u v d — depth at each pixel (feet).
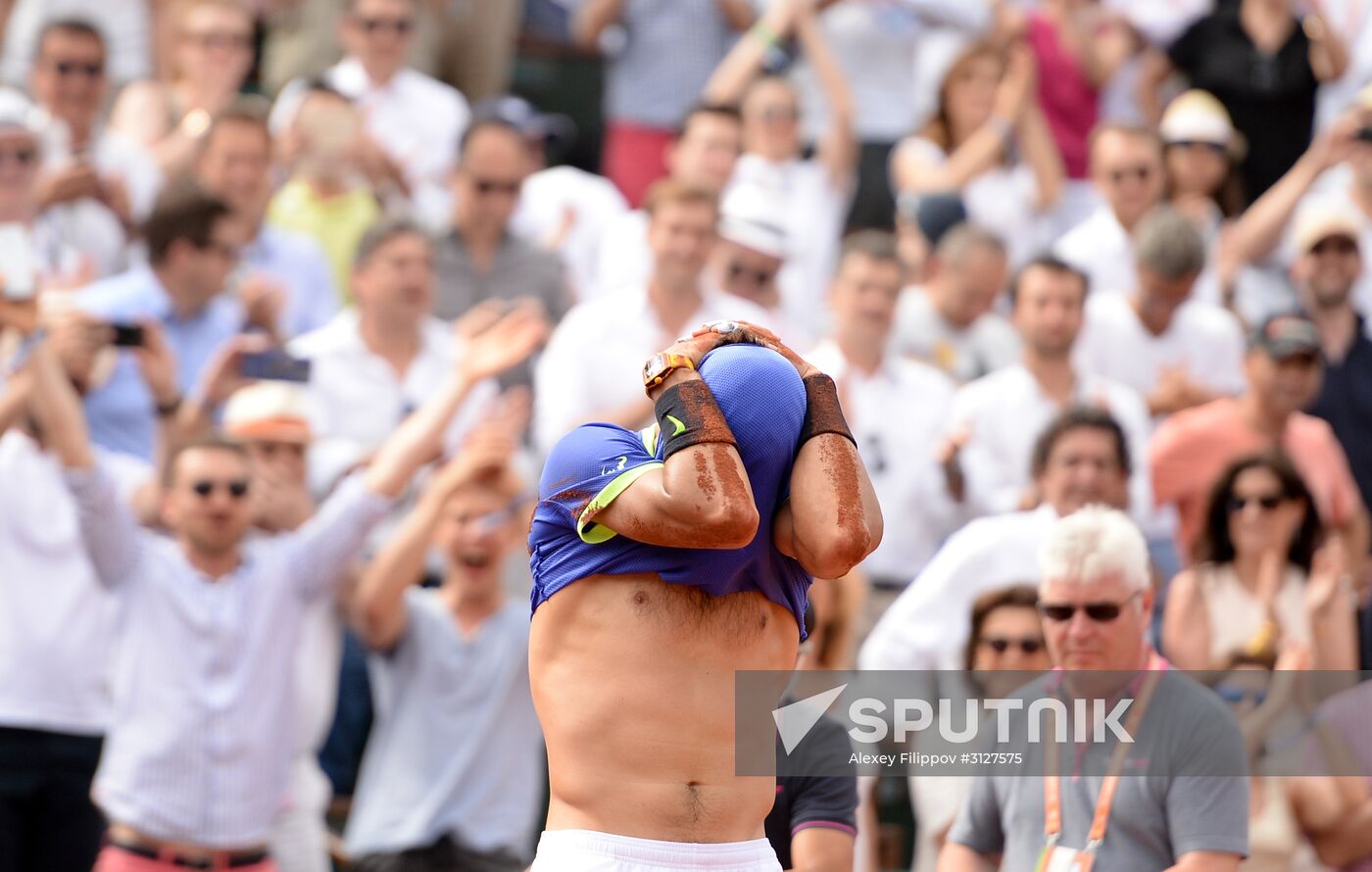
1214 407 89.20
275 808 73.26
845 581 57.47
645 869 38.83
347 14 120.16
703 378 38.88
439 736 76.64
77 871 75.77
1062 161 122.62
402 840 75.66
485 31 131.95
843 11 120.67
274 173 108.99
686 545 37.83
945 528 86.94
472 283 100.12
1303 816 62.69
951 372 96.22
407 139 118.01
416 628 77.15
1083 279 89.86
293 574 74.49
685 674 39.34
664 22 124.26
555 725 39.83
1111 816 50.93
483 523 76.74
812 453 38.75
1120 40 126.72
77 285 90.53
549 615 40.14
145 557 72.84
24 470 75.82
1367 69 128.26
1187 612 71.82
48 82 103.76
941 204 107.24
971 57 116.57
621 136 124.77
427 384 90.94
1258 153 124.36
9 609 75.00
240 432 79.36
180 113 113.60
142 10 121.49
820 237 114.42
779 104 113.50
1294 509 71.72
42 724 75.20
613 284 108.47
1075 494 73.56
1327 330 99.50
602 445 39.52
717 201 90.94
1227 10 125.29
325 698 76.28
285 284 98.43
